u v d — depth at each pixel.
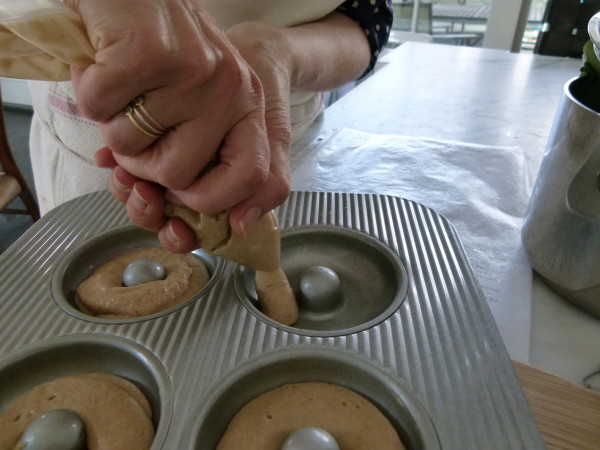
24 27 0.10
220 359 0.17
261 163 0.13
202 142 0.12
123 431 0.16
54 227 0.25
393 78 0.54
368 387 0.17
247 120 0.13
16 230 0.75
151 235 0.26
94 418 0.16
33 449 0.15
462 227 0.27
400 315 0.19
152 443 0.15
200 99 0.11
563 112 0.19
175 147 0.12
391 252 0.23
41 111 0.31
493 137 0.39
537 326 0.20
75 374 0.19
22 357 0.18
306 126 0.39
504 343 0.18
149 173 0.13
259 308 0.21
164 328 0.19
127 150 0.12
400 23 0.91
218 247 0.18
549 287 0.22
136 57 0.09
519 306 0.21
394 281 0.22
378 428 0.16
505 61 0.58
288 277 0.24
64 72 0.12
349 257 0.25
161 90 0.10
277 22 0.27
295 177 0.33
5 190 0.55
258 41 0.18
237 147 0.12
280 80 0.17
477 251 0.25
